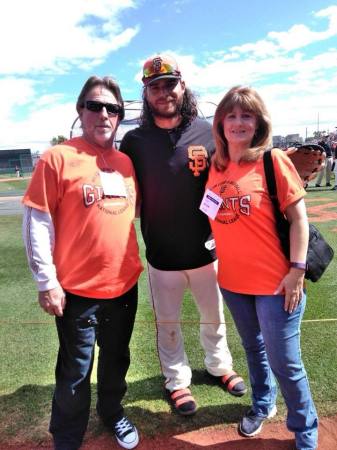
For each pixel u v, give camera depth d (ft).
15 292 16.34
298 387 6.82
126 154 8.14
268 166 6.41
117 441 7.67
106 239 6.72
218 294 8.80
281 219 6.59
